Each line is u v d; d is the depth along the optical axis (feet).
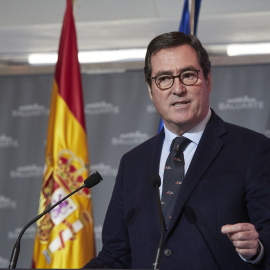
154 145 14.01
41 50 30.12
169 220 12.42
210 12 28.96
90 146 29.89
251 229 10.19
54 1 28.37
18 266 28.55
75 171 21.63
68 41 22.84
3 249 29.01
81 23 29.66
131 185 13.58
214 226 11.89
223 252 11.76
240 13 28.58
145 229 12.60
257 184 11.98
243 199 12.13
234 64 29.35
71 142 21.95
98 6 28.73
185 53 13.15
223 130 13.15
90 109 30.27
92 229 21.27
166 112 13.20
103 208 28.96
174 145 13.39
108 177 29.40
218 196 12.13
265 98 29.01
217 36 28.89
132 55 29.99
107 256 13.61
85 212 21.29
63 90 22.39
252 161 12.31
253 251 10.32
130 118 30.01
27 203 29.63
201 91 13.15
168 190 12.79
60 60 22.82
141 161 13.87
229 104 29.14
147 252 12.38
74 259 20.81
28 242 28.96
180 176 12.87
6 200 29.73
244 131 13.11
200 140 13.08
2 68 30.89
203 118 13.50
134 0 28.27
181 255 11.89
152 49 13.52
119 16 29.43
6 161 30.22
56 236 21.04
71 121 22.15
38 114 30.71
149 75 13.70
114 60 30.19
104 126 30.04
